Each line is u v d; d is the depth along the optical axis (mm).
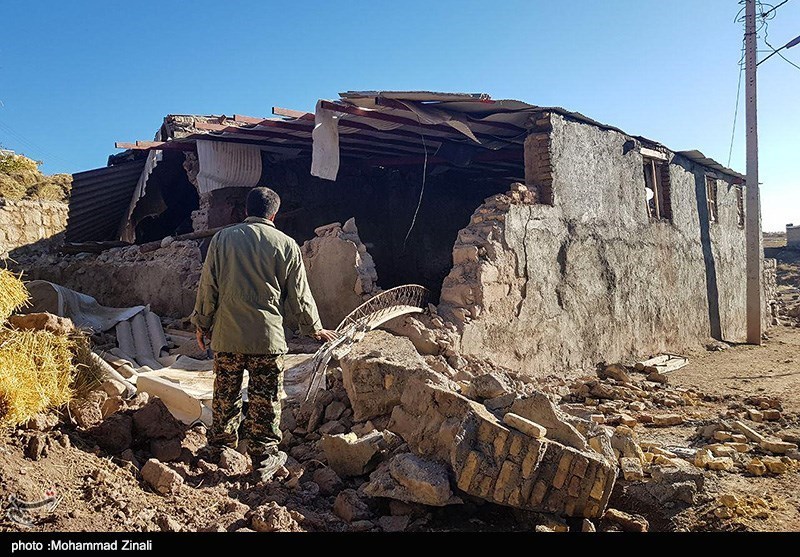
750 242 16766
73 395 3969
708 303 16031
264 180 12352
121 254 10828
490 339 8477
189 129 12289
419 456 4102
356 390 5000
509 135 11094
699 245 15766
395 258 14820
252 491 3795
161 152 11445
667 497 4348
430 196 15680
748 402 8398
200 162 11156
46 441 3441
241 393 4098
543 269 9680
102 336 7387
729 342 16484
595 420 6926
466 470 3734
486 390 4500
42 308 7176
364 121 9961
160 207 13297
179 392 4672
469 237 8891
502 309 8766
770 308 21156
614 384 9719
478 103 8883
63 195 20594
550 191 10016
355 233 8594
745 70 17000
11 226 14719
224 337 3889
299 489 3994
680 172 15023
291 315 4160
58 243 15805
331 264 8391
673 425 7156
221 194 11250
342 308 8242
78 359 4219
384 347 5895
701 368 12305
